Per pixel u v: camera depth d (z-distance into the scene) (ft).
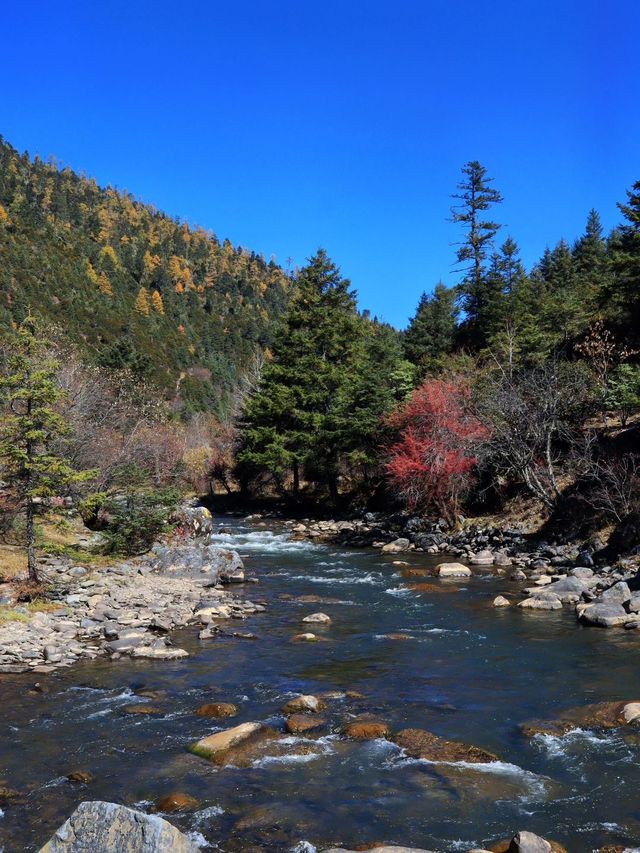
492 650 44.70
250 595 64.44
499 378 106.11
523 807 24.02
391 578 72.79
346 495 144.56
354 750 29.01
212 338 538.88
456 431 98.84
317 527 121.29
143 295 522.06
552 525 85.76
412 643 46.83
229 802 24.56
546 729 30.96
